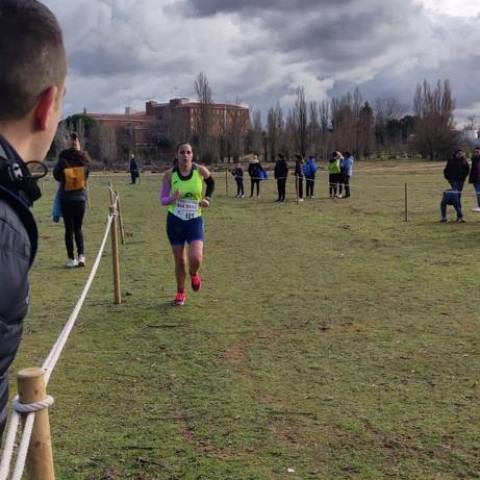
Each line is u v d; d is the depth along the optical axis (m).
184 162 7.63
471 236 14.00
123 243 14.01
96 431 4.36
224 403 4.80
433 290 8.60
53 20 1.43
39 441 2.00
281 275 9.91
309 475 3.73
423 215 18.89
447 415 4.53
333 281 9.38
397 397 4.87
